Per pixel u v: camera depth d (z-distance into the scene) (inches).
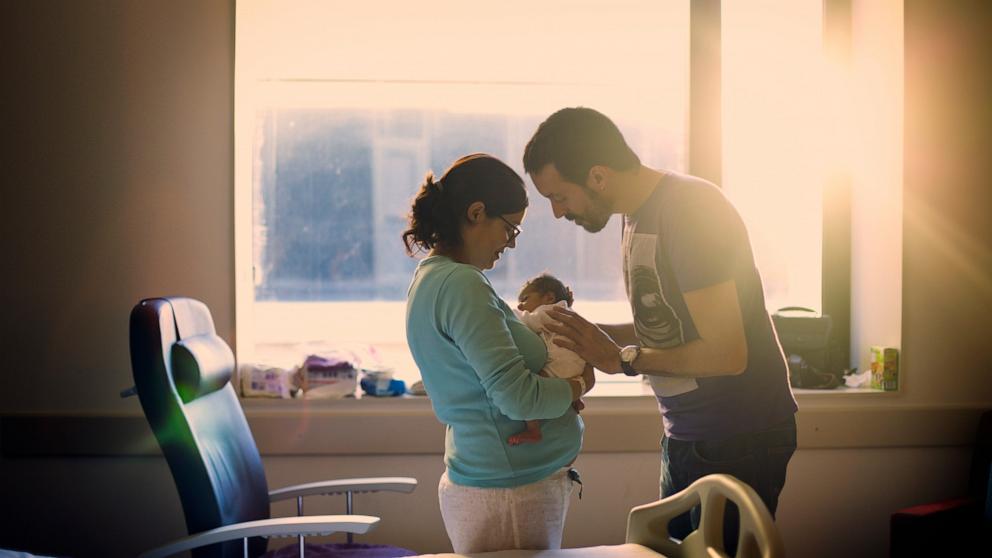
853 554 121.6
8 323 114.5
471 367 70.5
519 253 124.3
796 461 121.1
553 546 73.8
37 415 114.0
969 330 122.4
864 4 125.6
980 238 122.0
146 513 116.1
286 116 121.9
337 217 123.3
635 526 76.9
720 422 78.7
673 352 76.1
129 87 115.0
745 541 63.5
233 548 89.4
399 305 124.4
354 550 98.0
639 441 118.0
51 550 115.7
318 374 116.3
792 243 128.9
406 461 116.8
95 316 115.2
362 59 121.8
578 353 77.4
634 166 80.0
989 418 117.9
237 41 119.0
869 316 127.7
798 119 128.0
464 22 122.3
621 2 123.2
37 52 114.1
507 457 70.8
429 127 123.0
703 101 123.6
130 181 115.2
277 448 115.1
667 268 78.3
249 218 121.1
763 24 127.3
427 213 73.5
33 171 114.3
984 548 107.3
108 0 114.6
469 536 72.5
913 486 122.1
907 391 121.9
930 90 121.3
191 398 87.1
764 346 79.4
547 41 123.0
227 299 116.3
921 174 121.3
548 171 79.7
